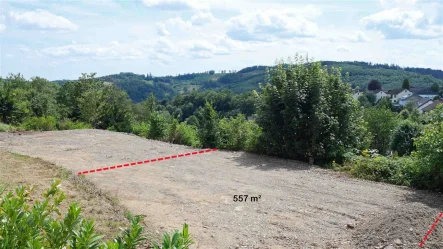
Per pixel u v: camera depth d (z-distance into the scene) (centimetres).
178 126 1638
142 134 1769
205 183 874
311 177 943
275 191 811
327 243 545
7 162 914
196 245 527
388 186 855
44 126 1928
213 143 1390
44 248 238
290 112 1148
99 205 639
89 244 240
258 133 1302
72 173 862
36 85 3812
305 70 1208
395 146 2197
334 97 1180
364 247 520
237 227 602
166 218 631
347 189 827
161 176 936
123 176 916
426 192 803
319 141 1131
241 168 1048
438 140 770
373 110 3234
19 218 244
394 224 556
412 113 4341
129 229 277
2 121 2219
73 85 3778
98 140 1514
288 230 593
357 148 1204
